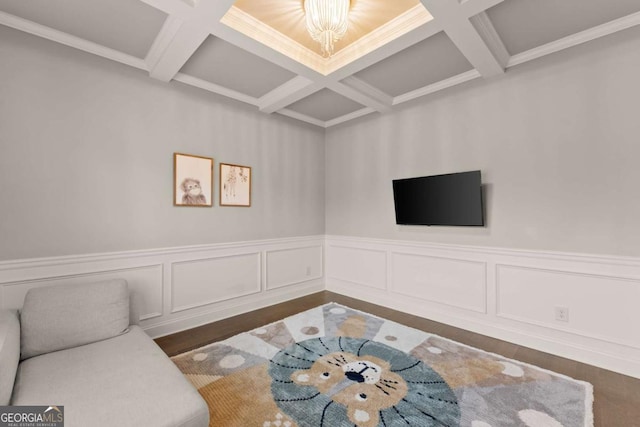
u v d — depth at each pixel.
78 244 2.40
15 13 2.03
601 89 2.28
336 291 4.36
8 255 2.12
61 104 2.31
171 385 1.44
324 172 4.50
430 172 3.31
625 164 2.20
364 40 2.44
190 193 3.04
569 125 2.43
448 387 2.01
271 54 2.41
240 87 3.21
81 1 1.91
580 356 2.38
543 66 2.54
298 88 3.05
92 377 1.48
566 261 2.45
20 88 2.15
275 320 3.24
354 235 4.12
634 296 2.17
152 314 2.80
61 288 1.95
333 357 2.42
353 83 3.00
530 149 2.62
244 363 2.32
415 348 2.57
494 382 2.07
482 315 2.92
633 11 2.05
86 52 2.42
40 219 2.24
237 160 3.45
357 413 1.75
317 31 2.08
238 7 2.09
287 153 3.99
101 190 2.51
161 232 2.86
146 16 2.07
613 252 2.25
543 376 2.14
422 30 2.11
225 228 3.35
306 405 1.83
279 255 3.91
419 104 3.38
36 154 2.21
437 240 3.26
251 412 1.76
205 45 2.43
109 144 2.55
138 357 1.69
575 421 1.69
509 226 2.75
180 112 2.98
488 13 2.06
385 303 3.73
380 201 3.81
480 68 2.62
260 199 3.69
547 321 2.54
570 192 2.43
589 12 2.06
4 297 2.10
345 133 4.21
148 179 2.77
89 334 1.87
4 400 1.27
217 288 3.28
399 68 2.81
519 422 1.68
